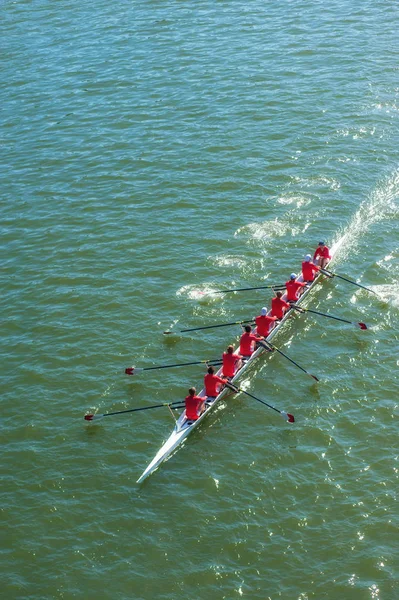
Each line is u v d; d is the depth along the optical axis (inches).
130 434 1262.3
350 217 1754.4
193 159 2001.7
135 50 2613.2
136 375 1378.0
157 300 1549.0
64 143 2126.0
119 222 1787.6
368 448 1202.6
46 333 1477.6
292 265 1626.5
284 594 1001.5
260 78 2362.2
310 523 1091.9
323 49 2506.2
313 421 1262.3
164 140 2095.2
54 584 1031.6
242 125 2130.9
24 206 1872.5
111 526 1107.9
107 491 1163.3
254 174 1925.4
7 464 1211.2
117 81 2417.6
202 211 1806.1
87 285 1598.2
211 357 1413.6
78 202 1872.5
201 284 1584.6
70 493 1161.4
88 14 2955.2
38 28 2864.2
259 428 1263.5
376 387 1316.4
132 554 1066.7
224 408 1310.3
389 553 1042.7
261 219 1766.7
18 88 2436.0
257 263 1637.6
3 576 1043.9
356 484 1144.2
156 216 1800.0
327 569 1028.5
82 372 1385.3
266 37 2620.6
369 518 1091.3
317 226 1734.7
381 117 2123.5
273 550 1058.7
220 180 1910.7
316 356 1400.1
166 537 1087.0
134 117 2217.0
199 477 1179.3
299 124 2117.4
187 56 2534.5
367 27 2637.8
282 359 1402.6
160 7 2960.1
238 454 1216.2
